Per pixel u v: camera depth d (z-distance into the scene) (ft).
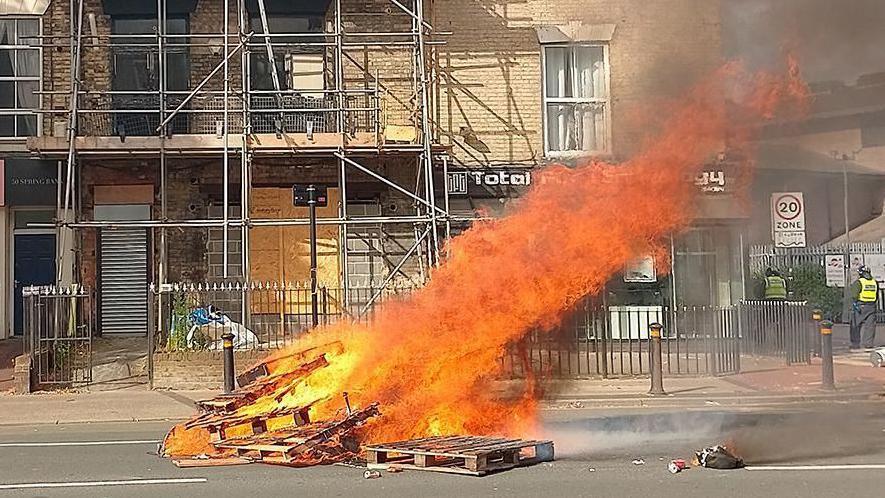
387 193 59.31
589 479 25.62
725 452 27.58
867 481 25.17
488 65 59.93
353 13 59.47
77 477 27.07
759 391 44.14
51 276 60.13
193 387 47.47
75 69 54.70
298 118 58.34
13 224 60.08
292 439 28.63
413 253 58.49
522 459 28.48
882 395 42.86
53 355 47.91
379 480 25.79
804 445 30.91
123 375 50.39
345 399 31.17
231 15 58.75
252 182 58.54
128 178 58.29
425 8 59.72
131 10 58.18
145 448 32.24
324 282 58.90
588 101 60.23
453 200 58.90
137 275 58.59
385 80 59.36
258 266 58.65
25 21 59.26
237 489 24.95
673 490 24.20
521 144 59.72
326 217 59.31
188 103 57.98
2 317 59.72
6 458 30.50
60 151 54.13
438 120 59.47
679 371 50.08
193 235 58.34
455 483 25.22
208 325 49.26
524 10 60.23
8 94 59.11
